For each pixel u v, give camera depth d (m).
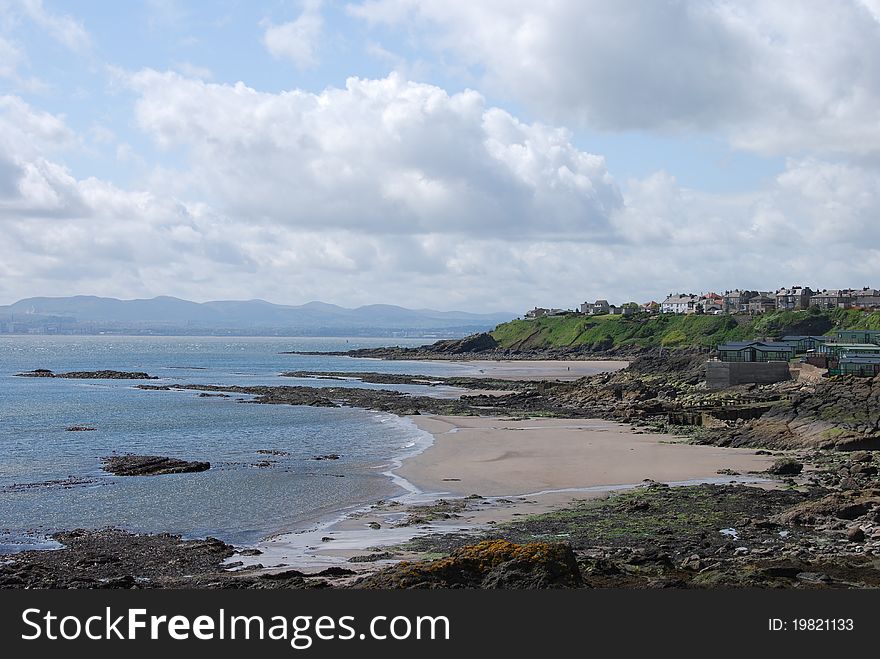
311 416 87.81
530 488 46.09
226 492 45.19
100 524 37.84
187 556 31.56
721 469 51.88
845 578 25.88
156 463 53.09
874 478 47.75
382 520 38.44
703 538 32.84
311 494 44.66
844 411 64.31
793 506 39.22
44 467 53.69
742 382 103.00
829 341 119.12
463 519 38.06
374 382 149.75
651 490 43.88
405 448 62.62
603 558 28.78
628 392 103.31
